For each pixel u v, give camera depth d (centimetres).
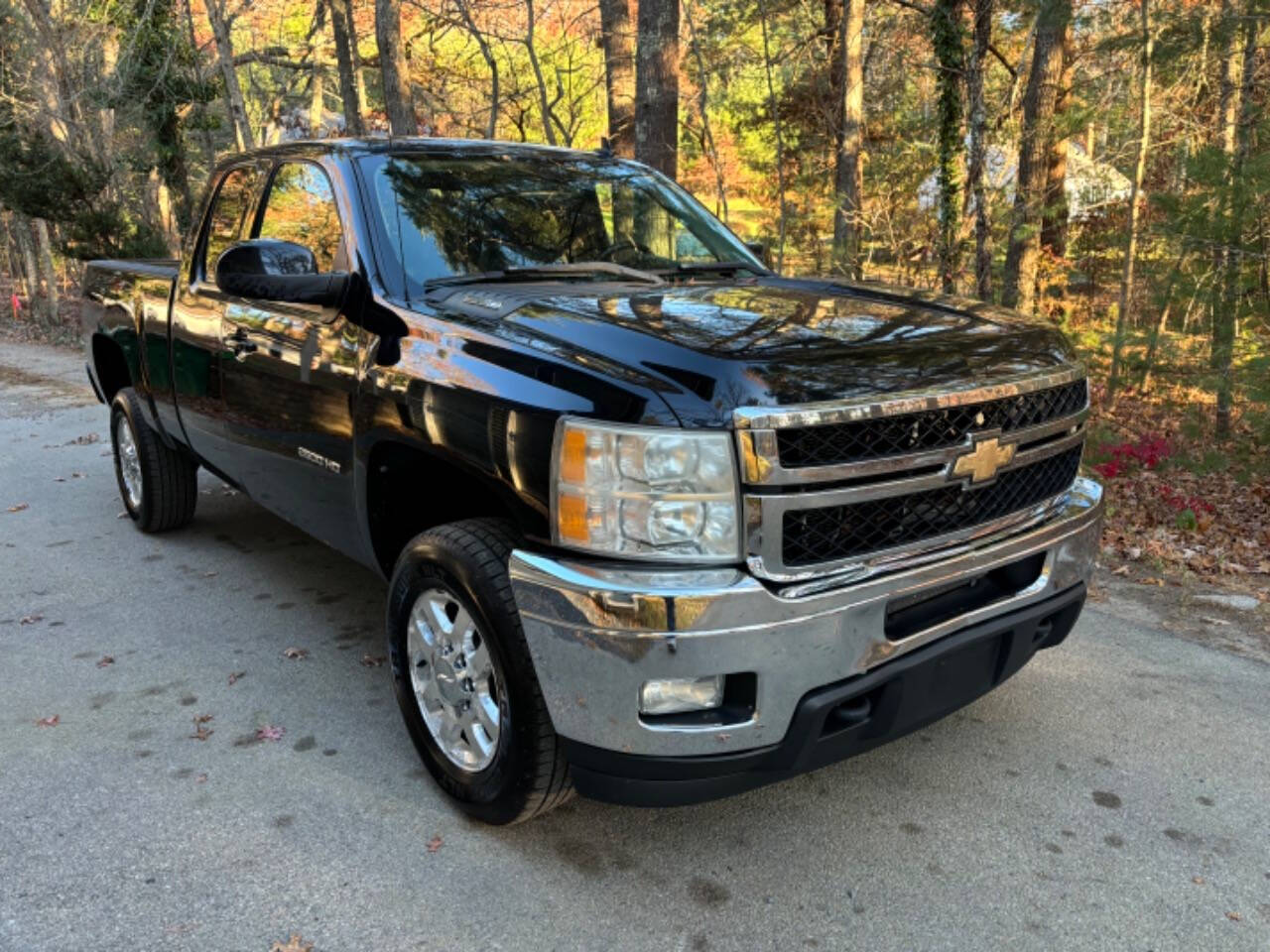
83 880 262
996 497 266
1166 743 338
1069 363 288
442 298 311
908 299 316
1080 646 423
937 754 332
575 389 240
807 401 224
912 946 241
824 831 288
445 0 1770
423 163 368
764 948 240
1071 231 1405
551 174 393
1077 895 259
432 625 292
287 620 442
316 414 341
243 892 258
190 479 547
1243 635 436
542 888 262
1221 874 268
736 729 230
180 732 342
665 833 287
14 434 871
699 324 263
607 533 230
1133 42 1014
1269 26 923
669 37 973
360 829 286
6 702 364
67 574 501
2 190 1552
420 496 323
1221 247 808
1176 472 848
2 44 1886
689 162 2153
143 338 491
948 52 1061
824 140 1767
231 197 431
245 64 2627
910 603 259
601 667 229
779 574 225
